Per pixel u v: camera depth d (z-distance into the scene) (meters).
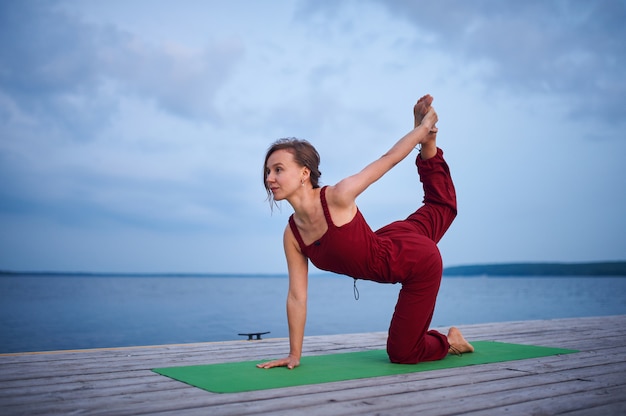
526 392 2.43
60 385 2.57
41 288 88.75
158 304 35.34
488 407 2.17
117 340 13.59
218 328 16.36
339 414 2.06
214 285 127.31
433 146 3.32
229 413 2.07
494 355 3.44
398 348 3.09
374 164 2.87
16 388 2.51
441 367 3.03
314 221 2.84
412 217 3.39
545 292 57.19
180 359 3.37
